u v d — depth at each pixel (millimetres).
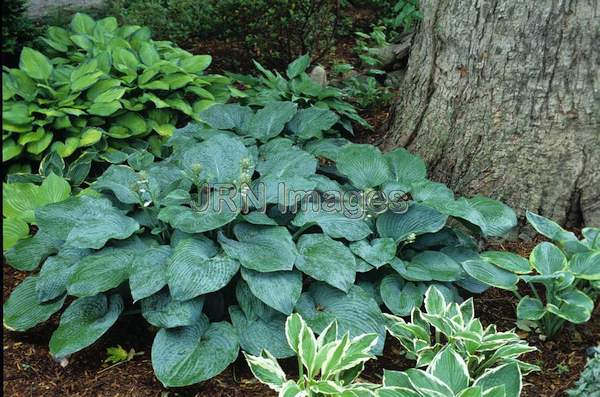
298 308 3373
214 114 4664
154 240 3713
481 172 4266
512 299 3828
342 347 2928
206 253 3371
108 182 3846
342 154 4047
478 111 4223
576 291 3361
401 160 4195
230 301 3629
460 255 3729
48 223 3576
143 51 5582
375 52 6645
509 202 4191
